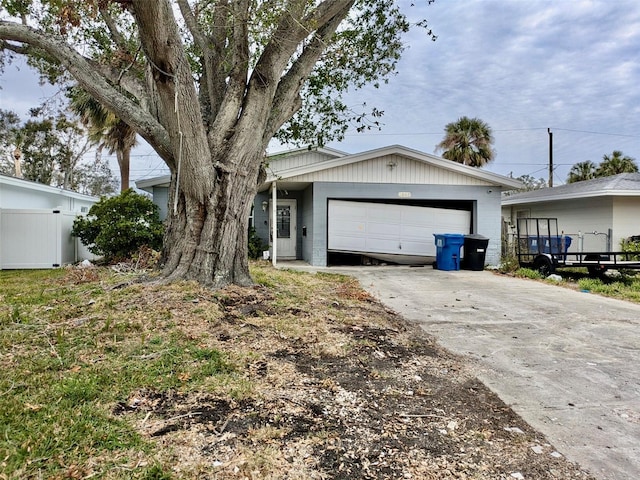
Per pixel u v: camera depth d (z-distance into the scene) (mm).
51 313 4297
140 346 3443
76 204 17281
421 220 12273
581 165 26203
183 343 3576
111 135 16078
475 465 2162
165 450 2084
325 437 2336
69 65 5262
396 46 7602
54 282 6945
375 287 8180
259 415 2531
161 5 3785
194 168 5188
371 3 7039
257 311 4719
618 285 8703
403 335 4605
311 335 4137
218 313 4453
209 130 5754
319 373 3287
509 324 5340
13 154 23094
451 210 12367
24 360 3090
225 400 2691
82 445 2059
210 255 5590
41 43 5176
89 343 3461
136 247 10438
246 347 3652
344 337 4195
